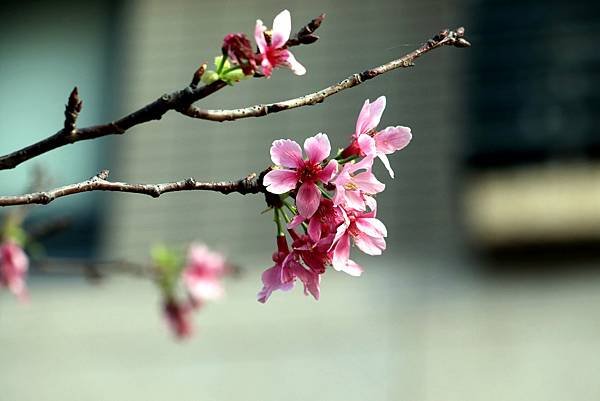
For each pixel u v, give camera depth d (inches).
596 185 422.0
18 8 504.1
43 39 498.9
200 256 288.7
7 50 499.8
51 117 489.1
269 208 139.6
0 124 490.9
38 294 460.4
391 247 439.5
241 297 441.7
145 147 471.5
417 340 418.9
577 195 422.3
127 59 486.3
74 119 137.6
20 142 488.7
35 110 490.9
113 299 454.6
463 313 418.9
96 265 283.3
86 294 457.7
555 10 453.4
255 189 137.6
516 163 433.7
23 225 466.3
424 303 425.7
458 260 430.9
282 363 426.6
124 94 481.1
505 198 428.1
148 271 288.2
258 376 427.2
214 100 469.1
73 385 439.5
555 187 425.1
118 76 485.4
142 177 467.8
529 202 425.4
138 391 435.2
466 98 448.8
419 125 449.1
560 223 421.1
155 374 436.5
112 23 494.3
